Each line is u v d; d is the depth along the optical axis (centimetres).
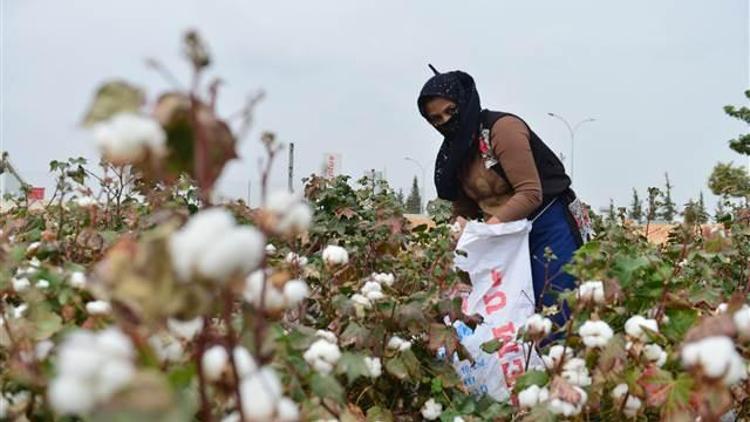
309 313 250
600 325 179
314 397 150
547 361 198
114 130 82
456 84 308
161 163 84
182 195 292
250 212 249
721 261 318
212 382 101
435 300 235
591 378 185
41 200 354
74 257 228
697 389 133
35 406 135
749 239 361
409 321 215
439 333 228
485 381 266
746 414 199
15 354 135
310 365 150
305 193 371
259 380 97
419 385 233
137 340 86
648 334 174
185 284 78
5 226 269
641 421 182
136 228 261
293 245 260
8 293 165
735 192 463
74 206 266
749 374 181
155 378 74
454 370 236
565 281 287
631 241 380
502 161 299
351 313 214
